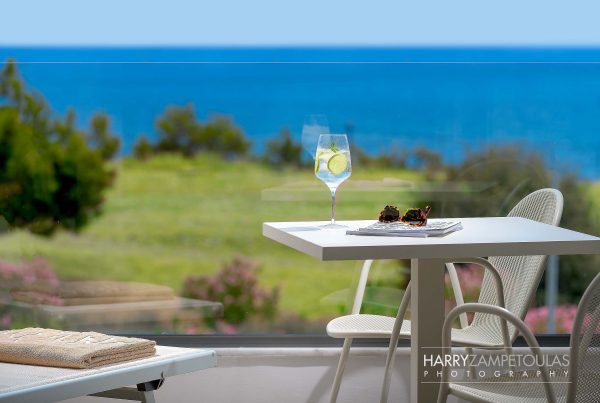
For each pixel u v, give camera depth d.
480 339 4.06
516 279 4.22
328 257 3.19
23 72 5.25
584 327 2.88
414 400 3.58
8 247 5.31
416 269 3.53
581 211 5.42
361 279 4.65
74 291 5.34
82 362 3.31
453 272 4.74
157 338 5.36
